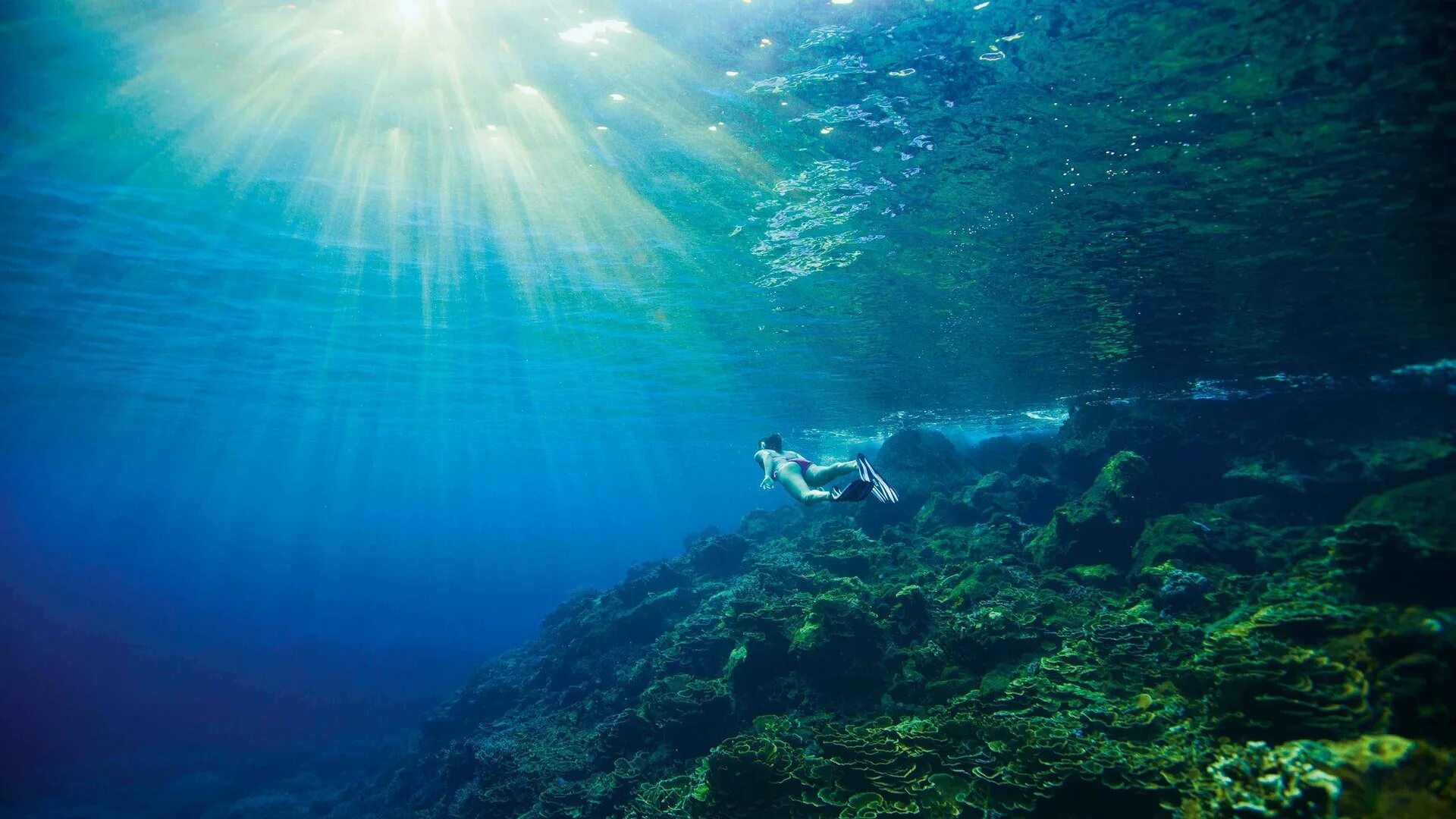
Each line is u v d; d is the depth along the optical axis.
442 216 13.48
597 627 19.22
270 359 25.00
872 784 7.50
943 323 17.27
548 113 10.12
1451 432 17.28
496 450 57.62
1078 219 11.27
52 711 36.78
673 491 136.62
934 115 9.00
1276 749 5.86
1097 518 13.44
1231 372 19.72
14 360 24.41
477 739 16.39
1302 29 6.76
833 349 20.69
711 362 24.12
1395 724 6.23
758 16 7.73
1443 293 13.11
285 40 8.64
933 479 22.36
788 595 13.49
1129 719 7.50
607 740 12.70
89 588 78.00
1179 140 8.88
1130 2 6.71
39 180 11.95
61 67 8.98
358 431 45.75
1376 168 9.08
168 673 45.31
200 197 12.69
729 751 8.21
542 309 19.27
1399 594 8.77
